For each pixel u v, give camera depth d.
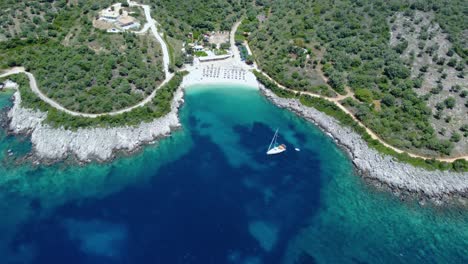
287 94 187.00
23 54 188.50
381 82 185.75
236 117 177.88
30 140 152.88
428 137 157.50
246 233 126.88
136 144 154.88
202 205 135.00
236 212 133.50
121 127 155.25
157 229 125.81
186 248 120.62
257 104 186.38
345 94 182.38
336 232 129.62
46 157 147.00
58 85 169.38
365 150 156.50
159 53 199.00
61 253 117.44
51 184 139.50
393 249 125.56
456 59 196.38
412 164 149.12
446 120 166.50
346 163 156.12
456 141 158.00
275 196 140.38
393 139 158.25
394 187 145.38
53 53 187.50
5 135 154.88
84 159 147.75
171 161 152.00
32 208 130.75
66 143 149.38
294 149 161.75
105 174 144.50
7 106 168.25
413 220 135.25
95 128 152.75
